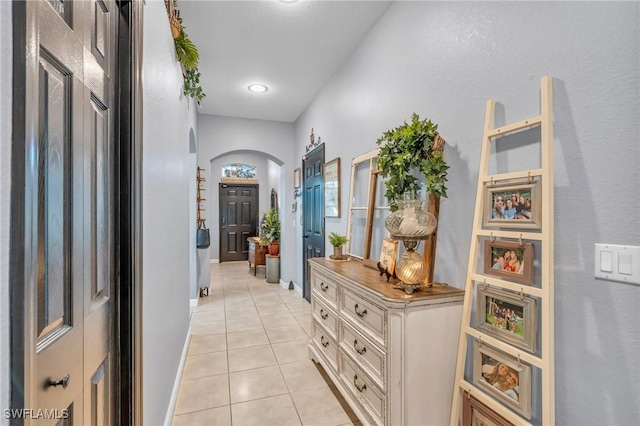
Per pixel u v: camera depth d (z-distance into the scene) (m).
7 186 0.47
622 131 0.91
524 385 1.11
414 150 1.57
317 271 2.38
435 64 1.73
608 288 0.94
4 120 0.46
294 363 2.47
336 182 3.11
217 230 7.54
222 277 5.73
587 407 0.99
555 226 1.09
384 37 2.24
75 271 0.75
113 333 1.03
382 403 1.44
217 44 2.62
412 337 1.37
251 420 1.80
